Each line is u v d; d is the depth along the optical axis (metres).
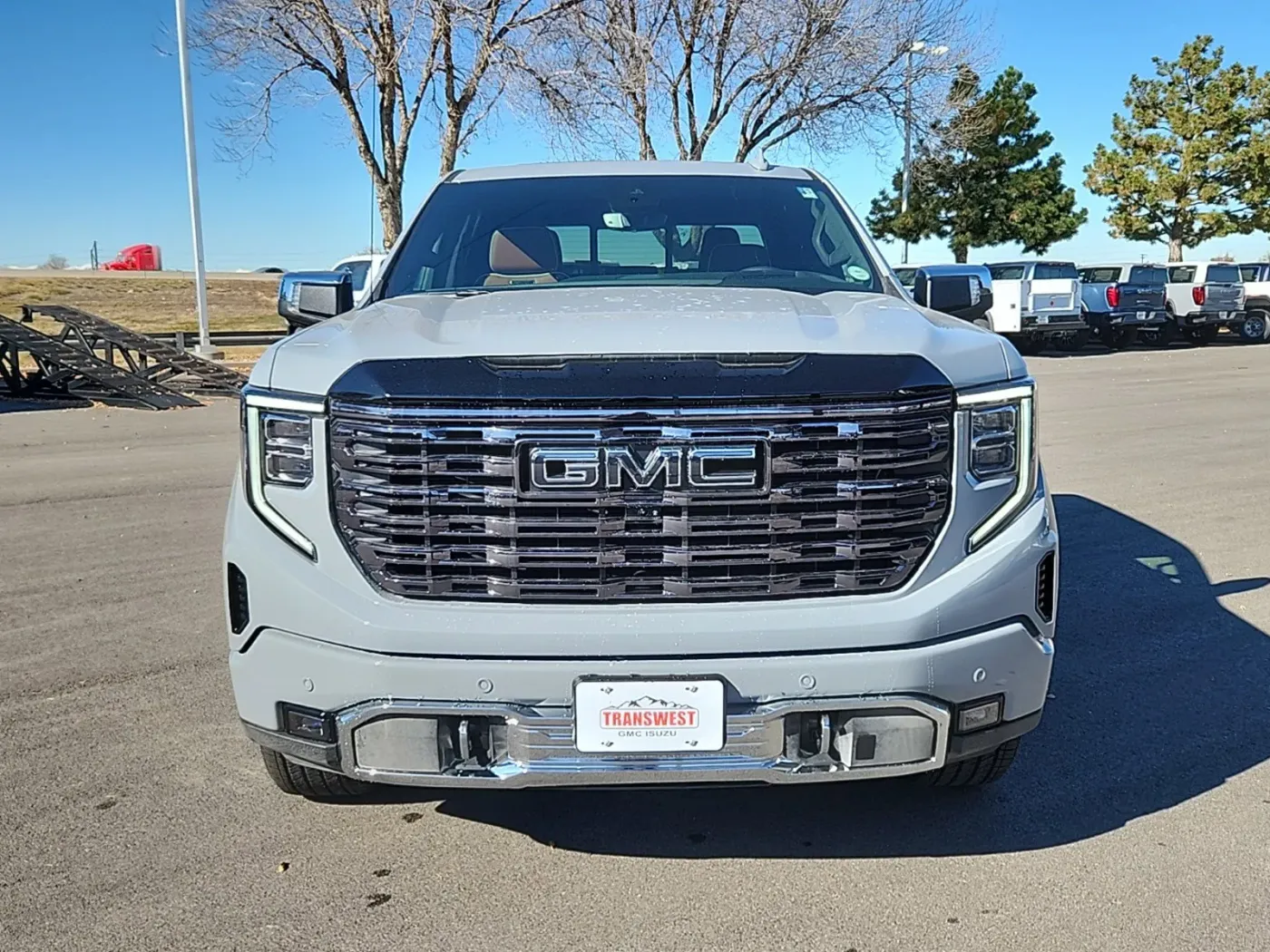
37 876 3.12
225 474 9.89
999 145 35.97
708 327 2.95
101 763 3.85
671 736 2.72
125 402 16.16
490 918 2.91
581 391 2.71
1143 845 3.25
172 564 6.61
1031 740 4.00
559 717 2.72
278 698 2.87
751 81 25.17
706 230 4.22
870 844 3.28
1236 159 38.62
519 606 2.76
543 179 4.62
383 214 24.47
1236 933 2.80
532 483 2.72
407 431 2.73
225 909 2.95
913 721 2.80
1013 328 22.72
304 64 23.73
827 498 2.78
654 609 2.75
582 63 24.09
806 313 3.21
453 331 2.98
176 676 4.71
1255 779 3.67
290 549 2.85
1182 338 28.22
